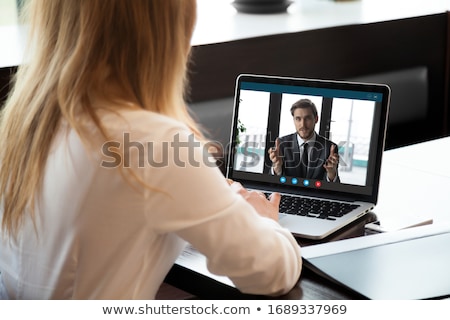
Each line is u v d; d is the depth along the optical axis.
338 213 1.50
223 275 1.09
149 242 1.07
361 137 1.55
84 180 1.06
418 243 1.35
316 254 1.29
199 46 2.38
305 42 2.65
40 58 1.13
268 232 1.11
